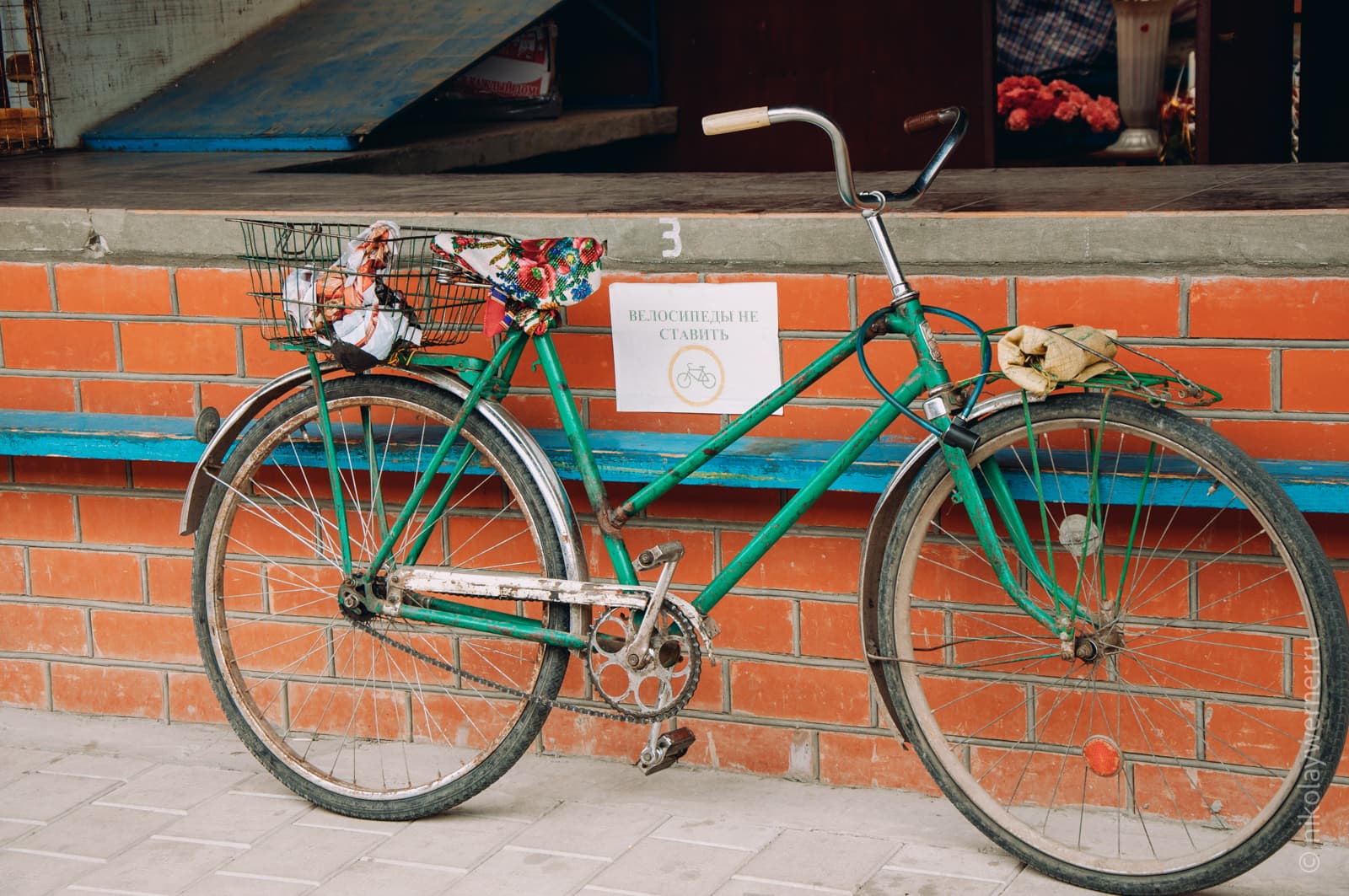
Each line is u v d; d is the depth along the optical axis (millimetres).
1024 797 3119
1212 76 6805
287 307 3121
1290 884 2787
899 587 2889
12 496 3707
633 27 8062
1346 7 6879
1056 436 2973
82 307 3553
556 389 3076
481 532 3412
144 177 4477
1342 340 2734
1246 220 2740
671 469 3000
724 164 8250
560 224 3191
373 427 3418
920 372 2785
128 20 6137
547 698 3086
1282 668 2893
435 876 2941
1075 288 2877
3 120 5672
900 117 7898
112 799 3318
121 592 3688
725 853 2975
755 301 3084
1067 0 7031
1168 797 3018
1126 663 3004
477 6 6645
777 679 3248
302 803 3273
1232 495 2734
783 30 7996
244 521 3580
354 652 3549
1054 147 7277
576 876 2914
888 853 2951
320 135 5449
